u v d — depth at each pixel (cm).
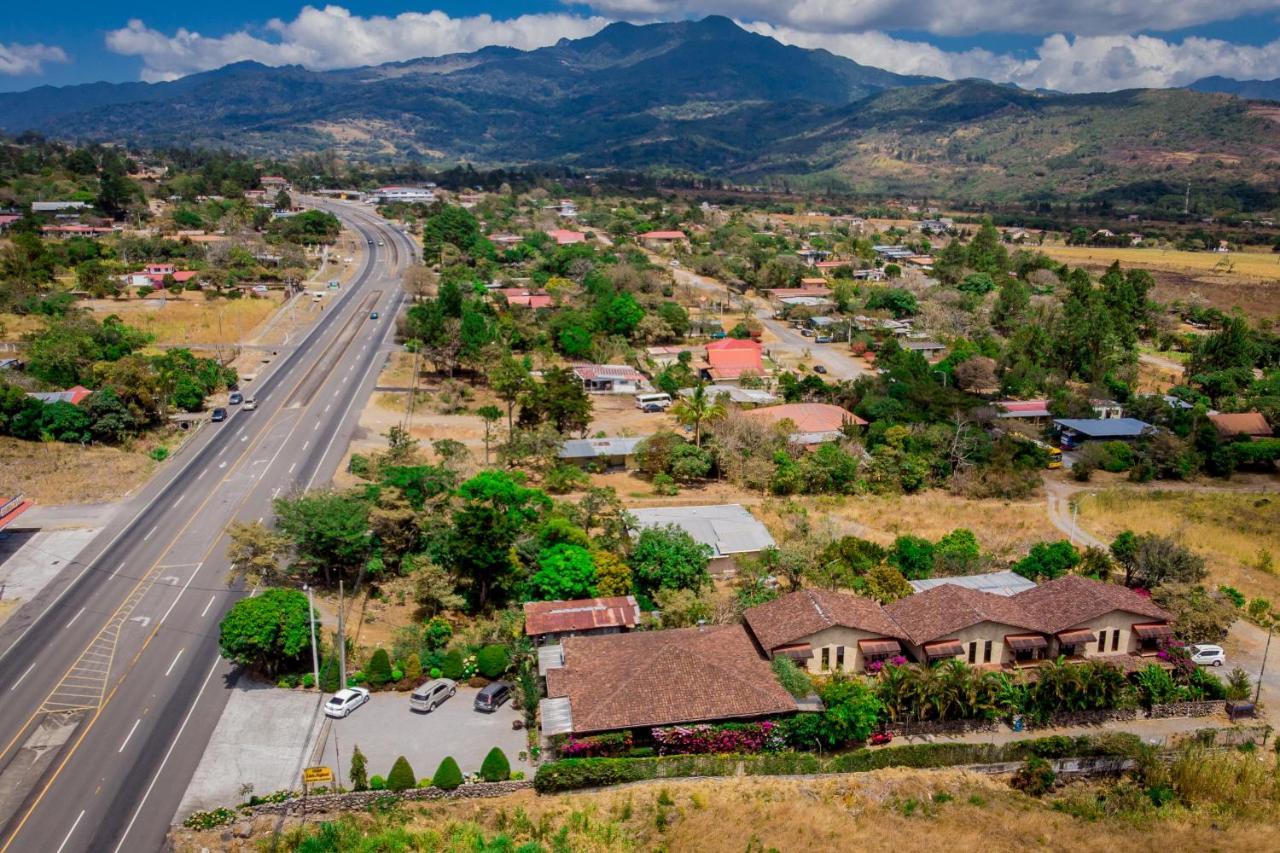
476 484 9300
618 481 11375
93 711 6544
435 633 7325
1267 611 8512
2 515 9025
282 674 7000
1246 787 6094
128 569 8594
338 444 12050
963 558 8706
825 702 6406
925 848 5497
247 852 5297
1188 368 17450
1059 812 5928
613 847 5353
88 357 13800
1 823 5450
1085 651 7262
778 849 5434
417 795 5728
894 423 12950
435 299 18712
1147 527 10538
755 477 11000
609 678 6406
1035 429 13738
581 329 17212
